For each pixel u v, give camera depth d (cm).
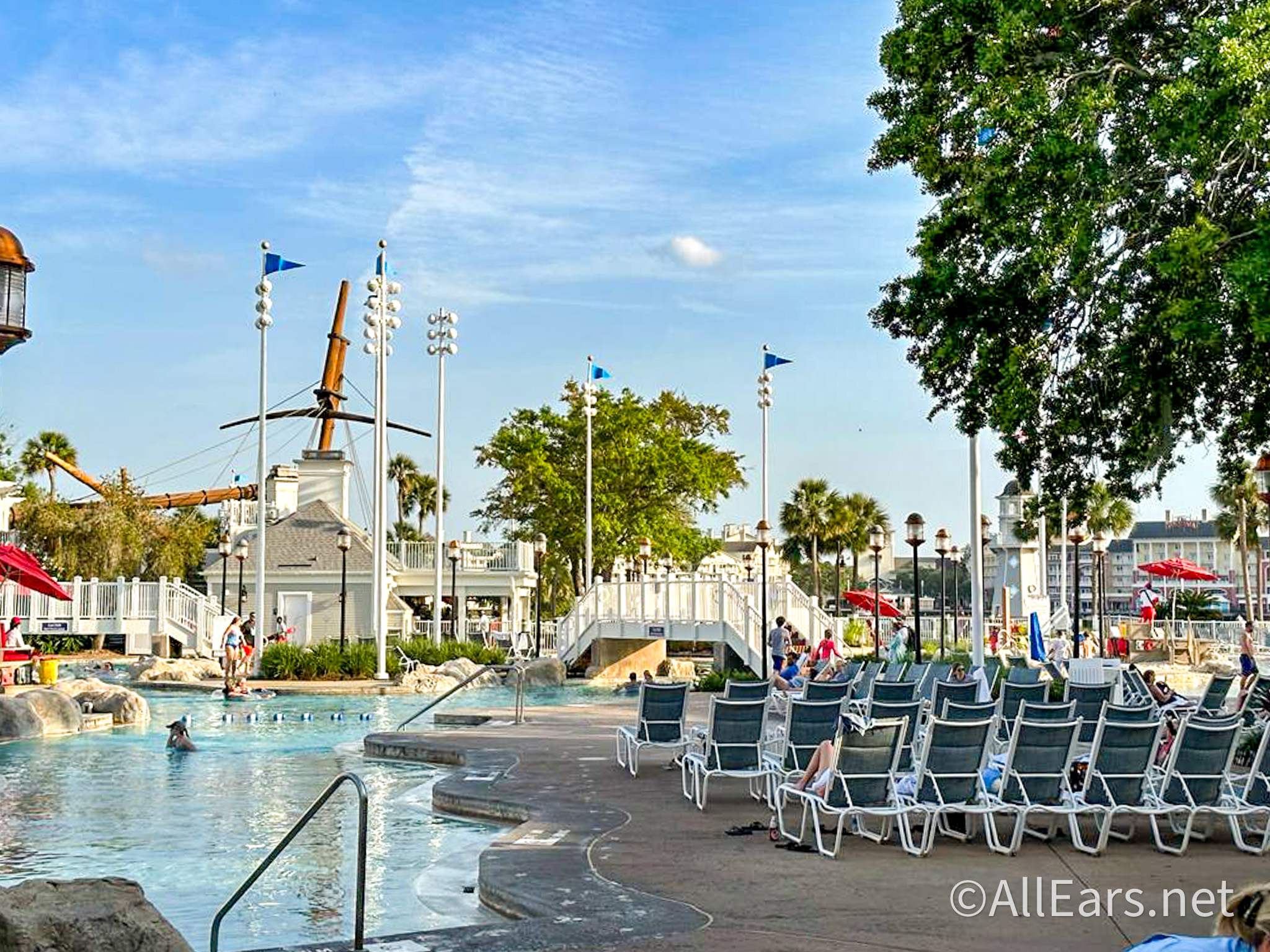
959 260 1819
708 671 4662
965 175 1767
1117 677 2253
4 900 652
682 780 1546
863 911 868
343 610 4412
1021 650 4641
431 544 6206
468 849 1219
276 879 1109
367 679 4003
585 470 6381
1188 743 1116
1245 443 1861
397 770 1902
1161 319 1534
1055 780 1120
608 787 1515
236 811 1522
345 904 1012
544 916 855
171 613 4928
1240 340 1623
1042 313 1755
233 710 3106
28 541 6228
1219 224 1550
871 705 1383
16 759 2067
